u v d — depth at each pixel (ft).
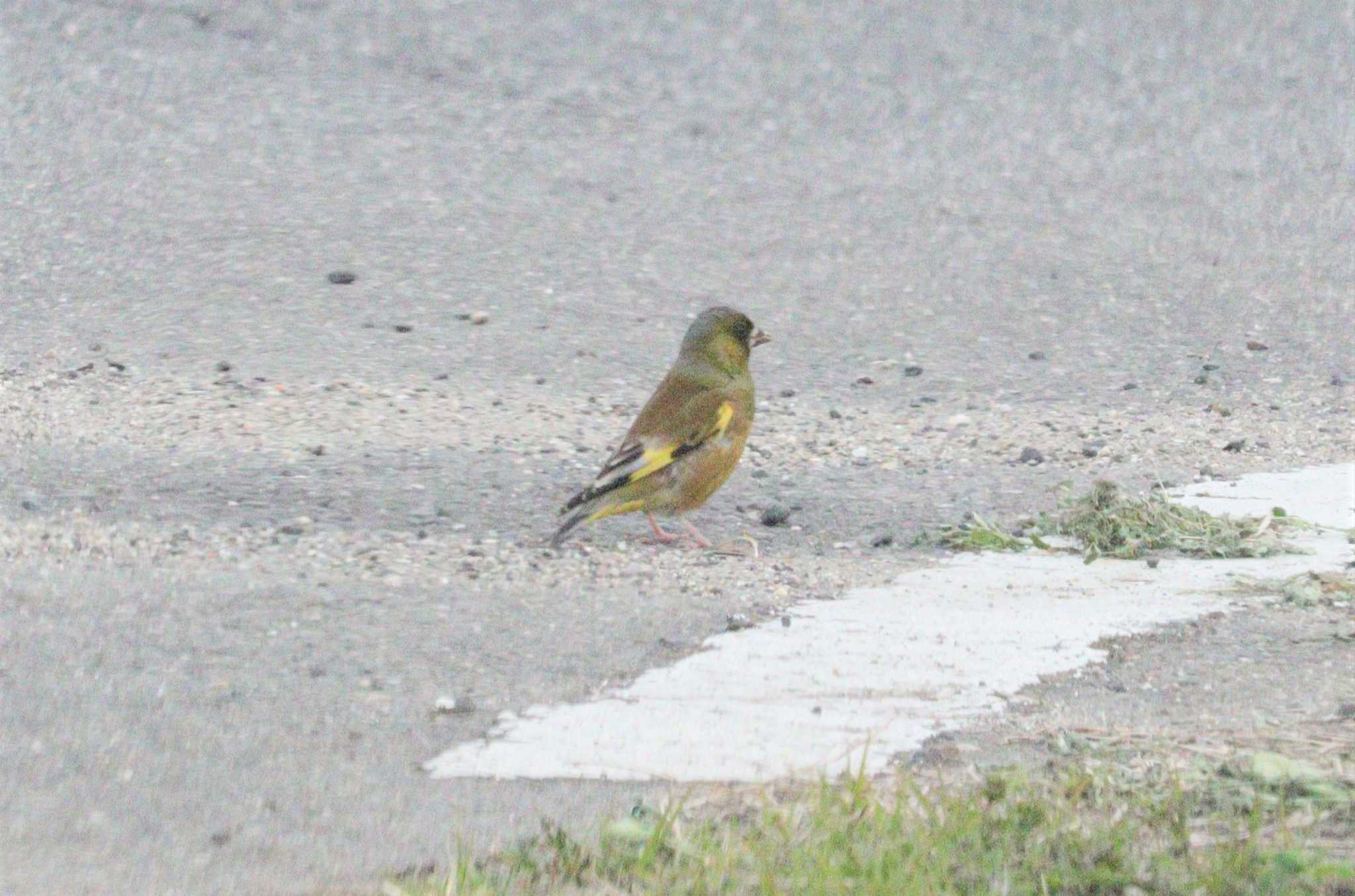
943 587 37.19
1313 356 58.70
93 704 29.19
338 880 23.40
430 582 36.35
